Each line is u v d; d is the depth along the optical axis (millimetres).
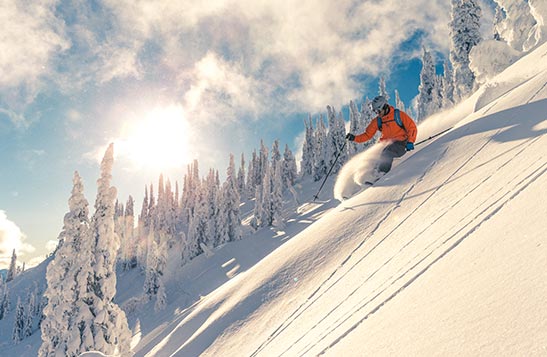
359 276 2998
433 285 1582
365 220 4383
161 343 8422
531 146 2885
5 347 72562
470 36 27812
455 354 1018
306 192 60812
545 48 7316
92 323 14375
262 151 97125
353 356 1475
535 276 1102
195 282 42469
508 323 986
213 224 54688
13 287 117250
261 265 6312
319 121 80375
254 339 3781
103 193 15617
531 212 1577
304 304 3568
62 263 14742
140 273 77000
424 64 52625
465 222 2148
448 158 4461
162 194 98000
